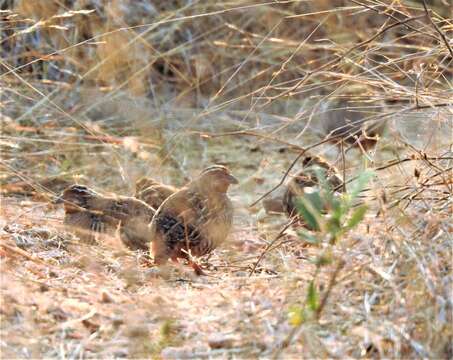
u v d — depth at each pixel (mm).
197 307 9016
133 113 13609
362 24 18594
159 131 14930
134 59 15961
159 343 8148
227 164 16250
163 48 18875
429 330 7852
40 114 15430
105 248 12039
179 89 18703
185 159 15672
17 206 13070
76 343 8203
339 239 9188
